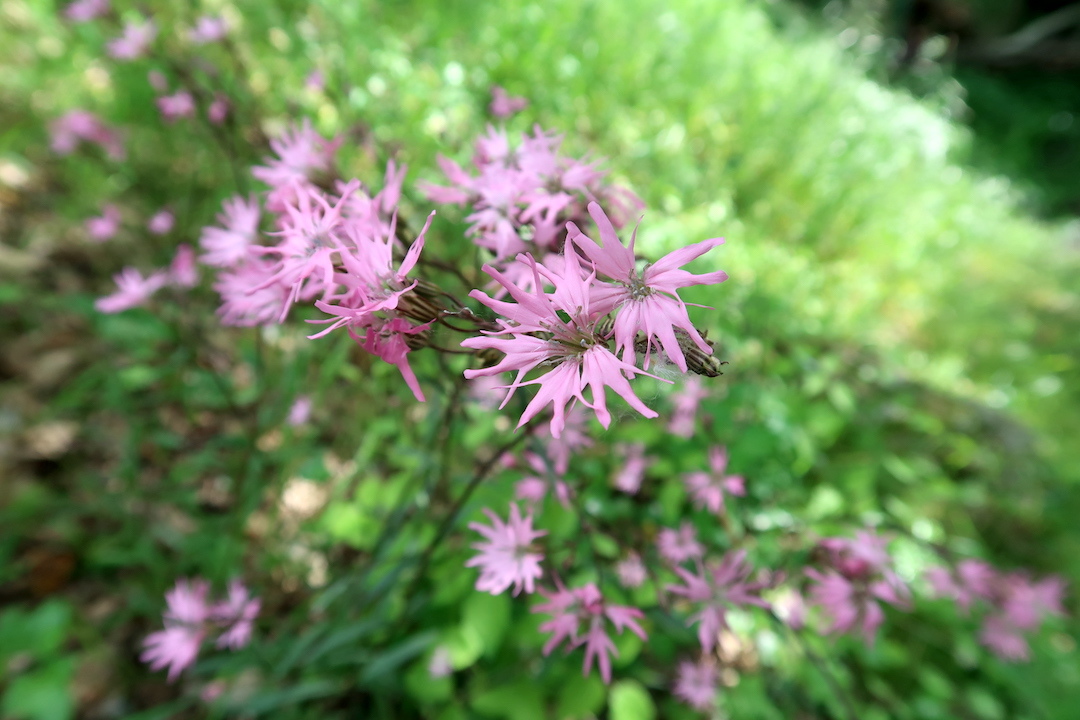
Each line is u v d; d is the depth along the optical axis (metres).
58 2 0.48
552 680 0.25
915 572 0.29
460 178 0.16
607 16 0.57
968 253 0.69
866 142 0.67
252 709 0.23
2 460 0.33
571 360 0.12
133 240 0.41
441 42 0.49
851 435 0.41
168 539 0.31
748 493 0.30
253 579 0.30
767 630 0.28
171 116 0.31
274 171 0.17
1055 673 0.35
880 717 0.30
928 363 0.54
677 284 0.11
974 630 0.34
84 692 0.28
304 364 0.30
